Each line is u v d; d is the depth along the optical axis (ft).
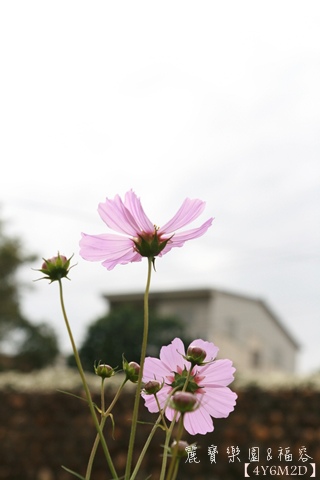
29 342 72.54
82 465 20.80
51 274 2.98
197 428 3.15
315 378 19.48
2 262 72.90
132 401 20.62
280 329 109.19
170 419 3.15
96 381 22.29
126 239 3.01
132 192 2.96
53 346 73.10
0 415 22.41
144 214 2.91
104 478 20.38
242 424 18.78
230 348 98.02
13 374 24.58
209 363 3.12
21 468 21.75
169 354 3.18
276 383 19.25
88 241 3.03
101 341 57.31
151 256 2.95
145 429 20.04
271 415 18.69
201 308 95.35
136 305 96.12
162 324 60.85
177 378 3.11
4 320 72.28
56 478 21.11
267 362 105.70
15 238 75.20
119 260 3.09
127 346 57.57
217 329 95.91
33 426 22.00
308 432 18.04
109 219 2.98
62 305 2.87
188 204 2.97
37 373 24.81
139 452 19.83
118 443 20.35
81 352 57.31
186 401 2.47
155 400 3.15
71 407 21.68
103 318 58.39
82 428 21.16
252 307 102.37
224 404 3.11
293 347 112.78
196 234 2.99
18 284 73.92
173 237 2.99
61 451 21.31
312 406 18.45
